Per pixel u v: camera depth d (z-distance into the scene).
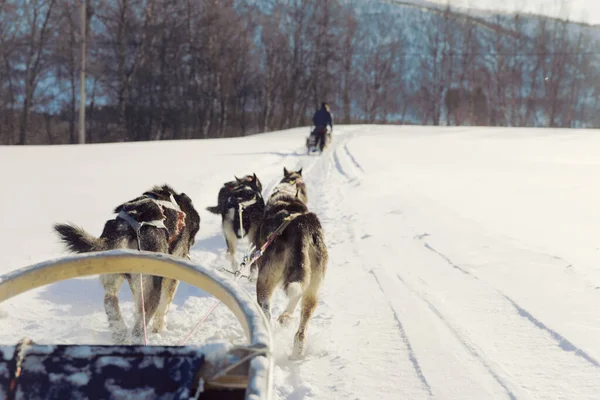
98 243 4.89
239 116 65.50
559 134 42.06
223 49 57.41
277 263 5.24
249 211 8.06
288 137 39.69
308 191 15.48
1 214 9.91
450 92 76.31
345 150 27.97
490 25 89.81
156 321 5.59
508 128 51.72
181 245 6.00
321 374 4.72
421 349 5.08
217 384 2.59
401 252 8.44
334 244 9.34
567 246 8.10
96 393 2.48
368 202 12.95
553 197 12.52
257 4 80.00
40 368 2.53
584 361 4.63
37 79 53.03
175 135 56.72
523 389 4.27
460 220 10.28
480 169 18.52
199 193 13.21
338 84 72.50
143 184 13.73
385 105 76.31
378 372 4.70
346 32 73.94
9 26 51.53
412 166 19.89
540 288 6.39
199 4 57.19
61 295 6.62
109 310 4.92
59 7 51.69
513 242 8.41
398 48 82.62
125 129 52.19
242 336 5.56
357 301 6.45
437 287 6.73
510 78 77.75
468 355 4.90
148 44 52.84
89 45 50.56
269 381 2.38
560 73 76.00
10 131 52.09
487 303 6.07
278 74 64.81
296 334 5.10
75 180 13.95
